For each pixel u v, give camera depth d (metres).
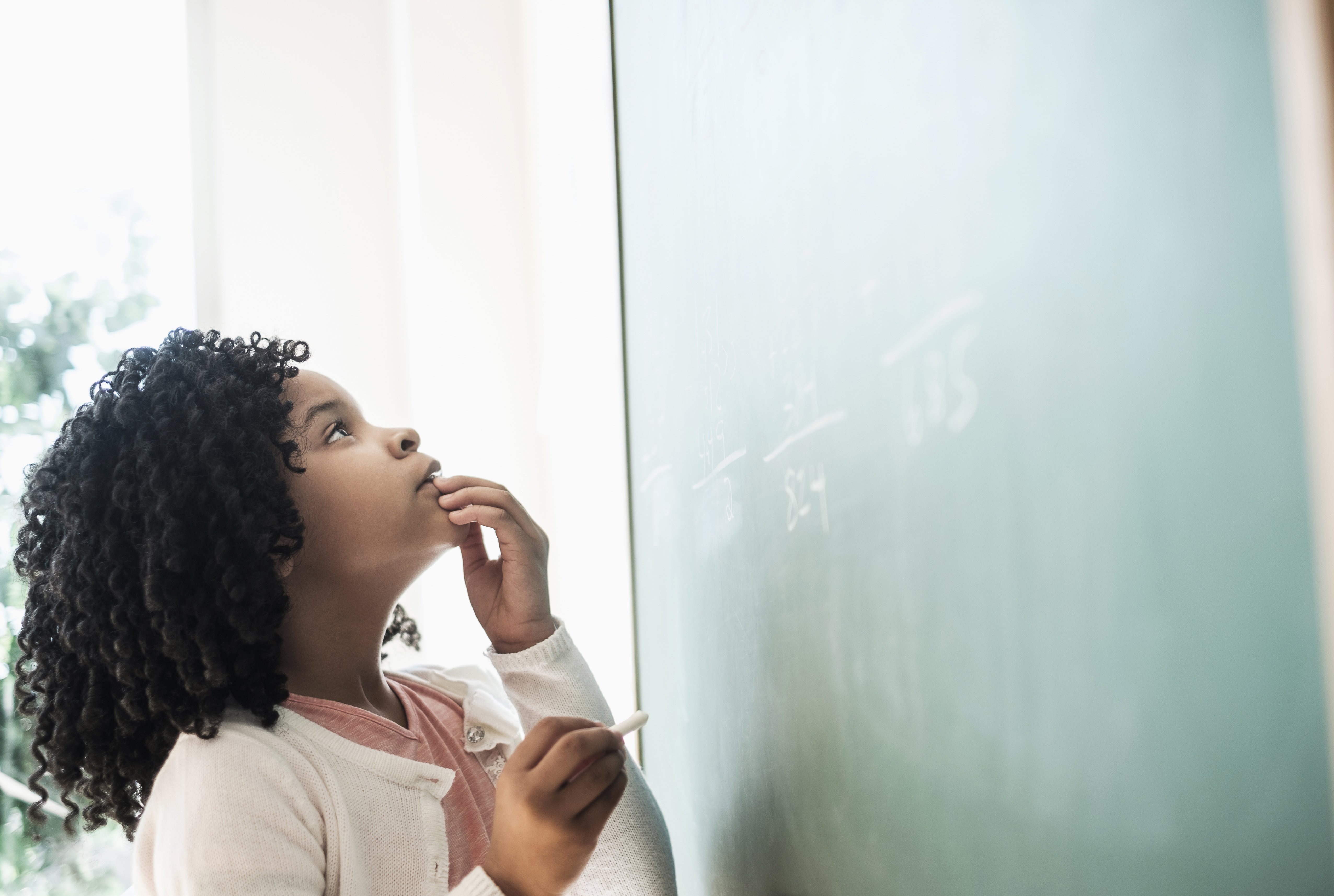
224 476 0.74
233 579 0.72
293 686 0.81
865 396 0.52
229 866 0.65
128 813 0.79
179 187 2.39
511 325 2.22
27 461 2.25
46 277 2.32
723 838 0.86
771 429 0.69
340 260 2.38
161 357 0.80
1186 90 0.28
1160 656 0.31
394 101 2.39
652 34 1.04
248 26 2.37
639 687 1.24
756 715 0.75
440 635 2.16
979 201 0.40
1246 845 0.28
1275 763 0.27
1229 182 0.27
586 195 1.56
